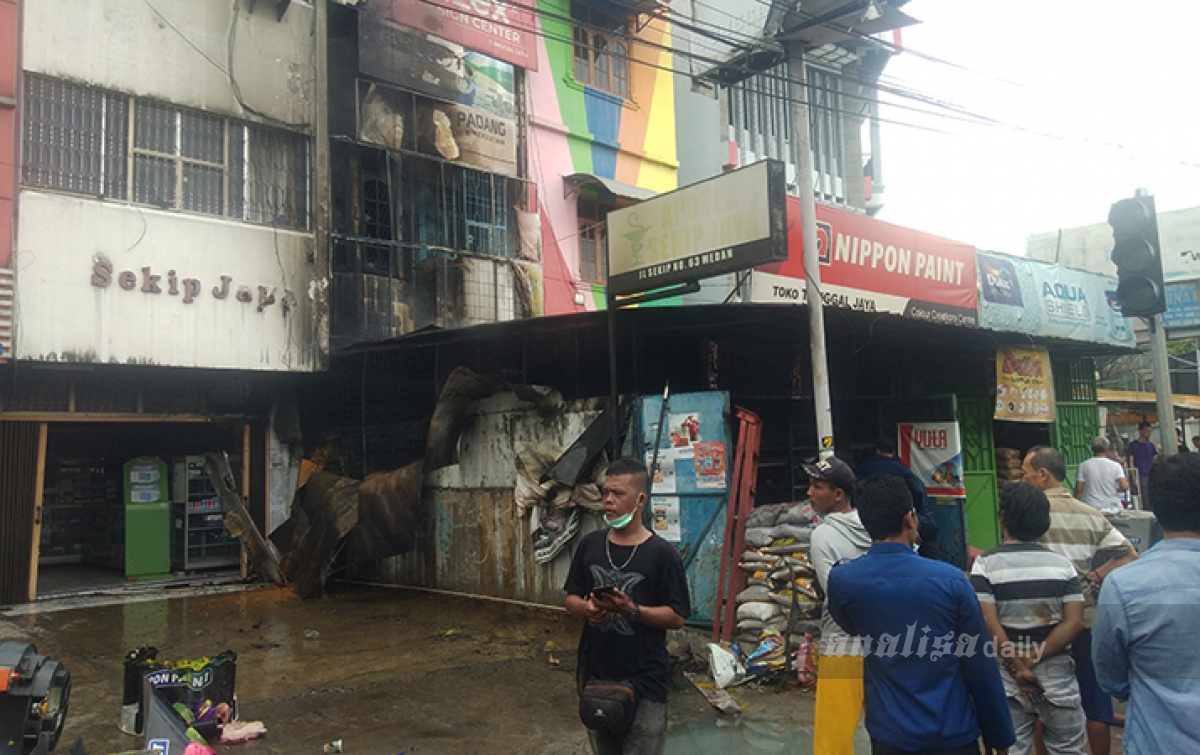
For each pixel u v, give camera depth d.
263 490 10.46
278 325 9.45
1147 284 6.46
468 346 8.95
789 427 8.40
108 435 11.98
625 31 14.22
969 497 9.68
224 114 9.30
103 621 7.97
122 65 8.62
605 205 13.95
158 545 10.59
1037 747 3.55
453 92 11.68
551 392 8.03
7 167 7.74
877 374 9.29
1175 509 2.38
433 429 8.61
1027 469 4.23
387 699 5.46
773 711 5.12
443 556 9.11
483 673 6.07
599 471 7.48
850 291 9.77
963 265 11.17
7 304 7.65
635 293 8.00
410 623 7.80
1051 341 10.87
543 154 12.89
